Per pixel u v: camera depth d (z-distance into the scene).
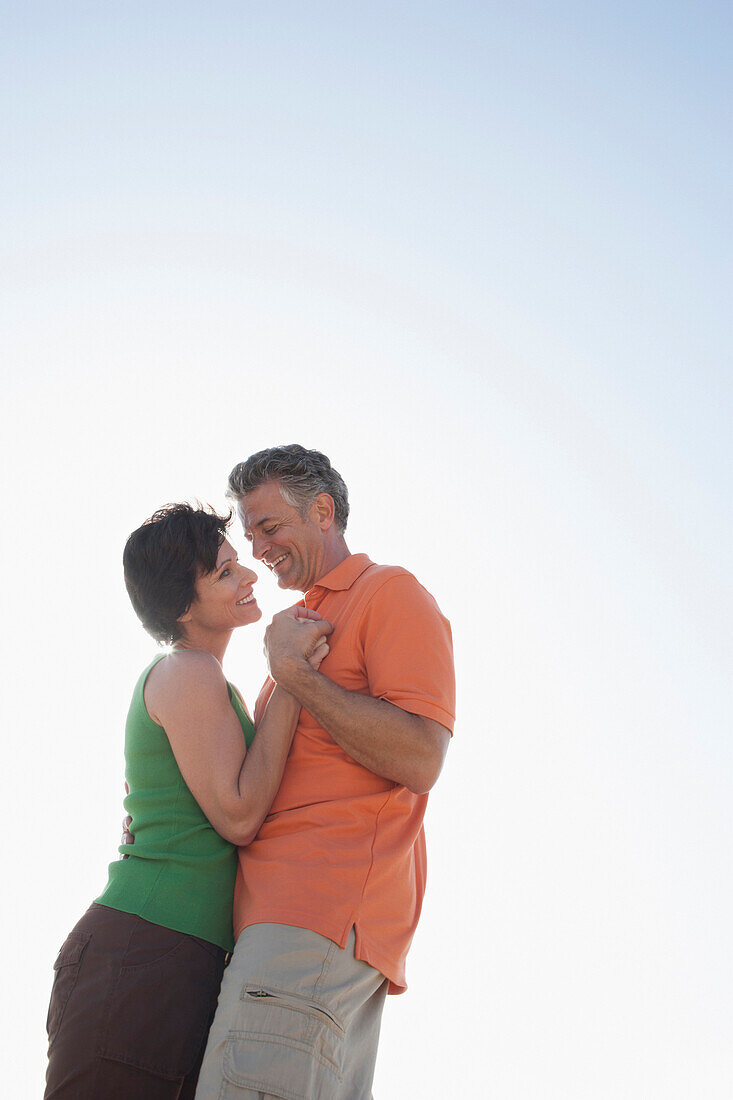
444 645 2.48
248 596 2.66
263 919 2.24
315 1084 2.12
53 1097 2.18
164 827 2.41
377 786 2.41
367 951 2.26
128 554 2.62
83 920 2.36
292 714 2.44
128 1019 2.19
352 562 2.69
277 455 2.82
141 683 2.54
